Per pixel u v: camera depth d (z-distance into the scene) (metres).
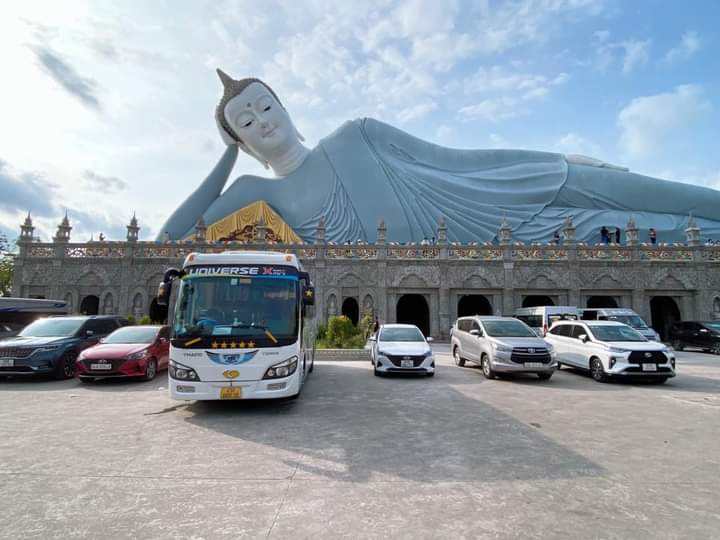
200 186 41.34
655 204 38.62
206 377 8.53
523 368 13.22
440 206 38.56
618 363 13.00
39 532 3.92
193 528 4.01
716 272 29.08
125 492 4.85
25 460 5.93
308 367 14.07
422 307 38.62
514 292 29.23
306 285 10.74
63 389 11.83
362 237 37.19
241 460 5.96
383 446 6.62
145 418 8.45
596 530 4.02
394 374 14.80
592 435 7.29
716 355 22.41
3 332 17.92
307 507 4.47
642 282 28.91
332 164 40.97
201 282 9.28
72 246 29.62
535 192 39.34
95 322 15.48
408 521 4.17
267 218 36.72
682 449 6.54
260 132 41.72
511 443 6.79
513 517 4.27
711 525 4.13
